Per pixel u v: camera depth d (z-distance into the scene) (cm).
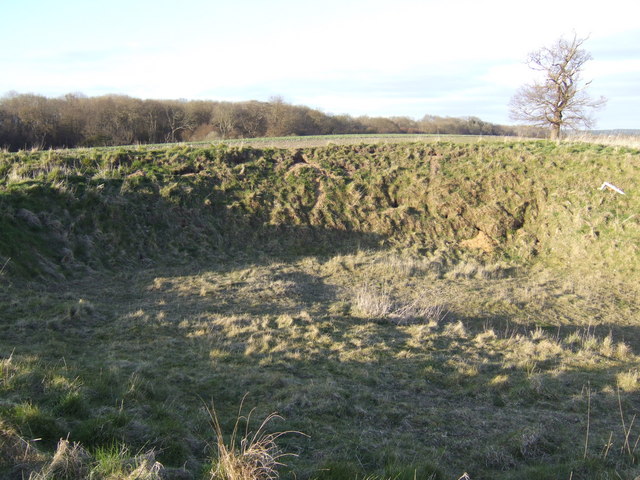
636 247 1598
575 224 1728
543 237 1756
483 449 605
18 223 1320
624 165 1859
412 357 933
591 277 1553
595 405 775
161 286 1291
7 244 1227
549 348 1049
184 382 717
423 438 627
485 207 1838
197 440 521
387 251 1700
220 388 709
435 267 1605
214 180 1809
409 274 1534
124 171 1728
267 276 1439
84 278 1295
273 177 1886
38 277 1211
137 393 603
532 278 1570
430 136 2650
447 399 771
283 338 982
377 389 777
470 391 797
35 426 440
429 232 1797
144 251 1512
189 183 1758
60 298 1108
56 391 536
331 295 1339
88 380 616
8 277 1134
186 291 1267
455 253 1719
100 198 1550
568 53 3008
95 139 3831
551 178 1889
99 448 434
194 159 1878
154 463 412
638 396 821
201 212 1700
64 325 933
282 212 1769
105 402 561
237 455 449
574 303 1380
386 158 2047
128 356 805
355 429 625
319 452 538
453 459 581
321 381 777
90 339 893
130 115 4084
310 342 970
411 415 686
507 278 1563
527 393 796
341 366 862
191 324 1020
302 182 1875
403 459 543
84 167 1689
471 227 1811
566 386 852
